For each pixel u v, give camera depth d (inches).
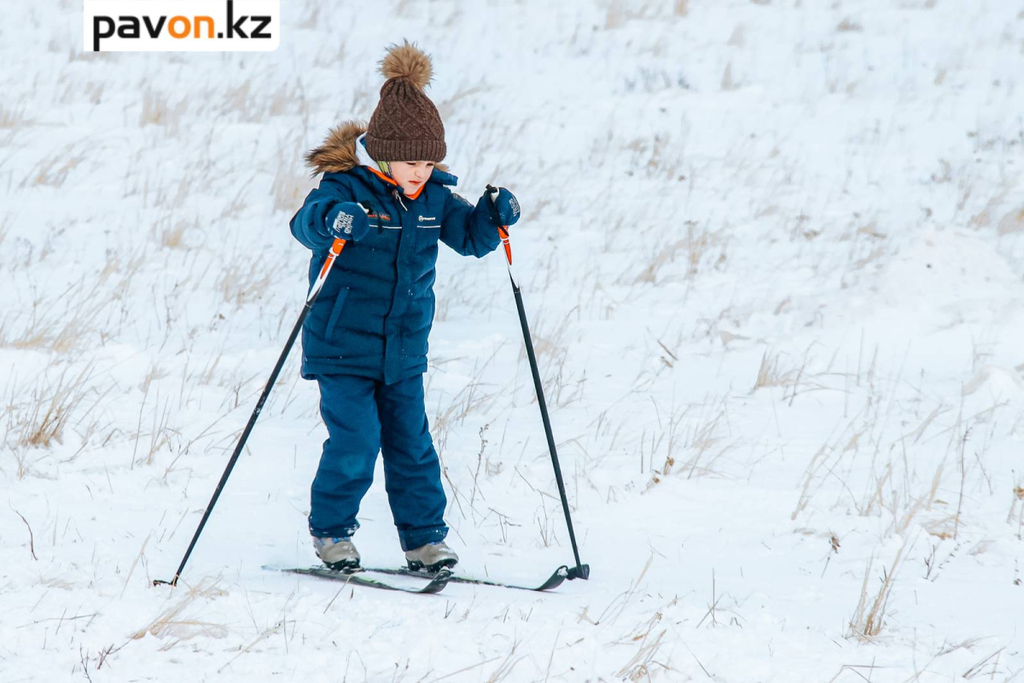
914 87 2098.9
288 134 1684.3
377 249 516.4
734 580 557.3
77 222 1331.2
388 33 2362.2
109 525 576.1
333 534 531.8
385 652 412.5
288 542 577.3
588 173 1673.2
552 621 456.4
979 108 1983.3
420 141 510.0
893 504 661.9
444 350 990.4
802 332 1048.8
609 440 777.6
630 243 1387.8
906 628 490.6
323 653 407.5
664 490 689.0
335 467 527.2
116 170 1544.0
